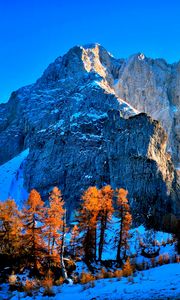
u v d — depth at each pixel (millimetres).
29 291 21938
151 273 22094
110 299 16266
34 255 32906
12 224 34875
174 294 15070
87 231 38844
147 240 48156
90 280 23656
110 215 41375
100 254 40375
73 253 38625
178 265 23531
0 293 23516
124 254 41625
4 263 32156
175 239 45281
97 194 39969
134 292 16859
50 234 34906
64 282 25172
